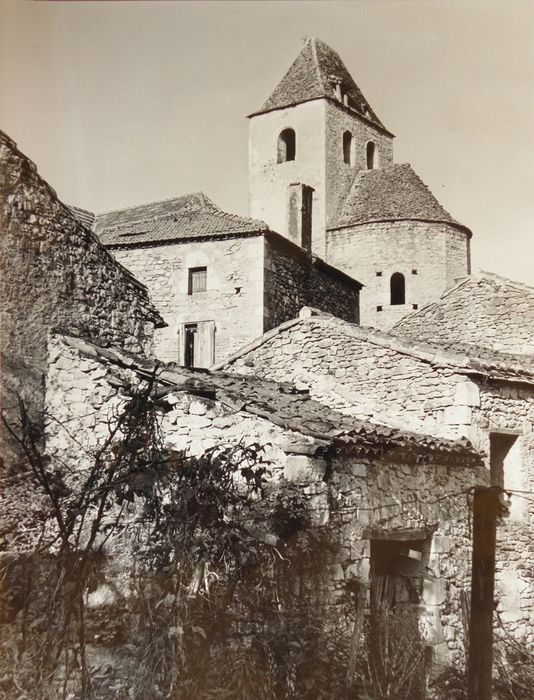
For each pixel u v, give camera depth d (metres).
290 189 20.64
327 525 7.49
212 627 6.39
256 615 6.64
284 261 18.86
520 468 10.50
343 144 29.94
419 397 10.34
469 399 9.95
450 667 8.27
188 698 6.12
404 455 8.61
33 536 7.64
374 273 26.44
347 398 10.96
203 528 6.61
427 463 8.98
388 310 26.05
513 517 10.31
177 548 6.51
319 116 29.34
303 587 7.11
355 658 6.98
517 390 10.70
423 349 10.41
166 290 18.52
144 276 18.73
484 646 6.75
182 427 8.41
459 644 8.88
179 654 6.23
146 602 6.81
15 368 9.15
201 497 6.63
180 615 6.40
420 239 26.14
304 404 9.18
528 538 10.30
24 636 6.30
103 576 7.13
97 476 6.91
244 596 6.67
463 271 26.44
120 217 20.69
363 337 10.96
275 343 11.82
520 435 10.58
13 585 6.84
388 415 10.58
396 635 7.93
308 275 19.88
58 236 9.98
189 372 9.52
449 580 9.01
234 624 6.60
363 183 28.80
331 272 20.86
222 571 6.63
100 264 10.64
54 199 9.97
